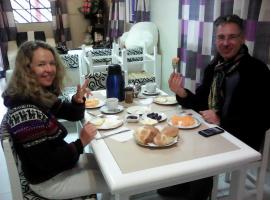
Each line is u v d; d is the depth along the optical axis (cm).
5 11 488
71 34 559
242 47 162
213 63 178
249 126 156
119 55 348
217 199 186
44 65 127
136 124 145
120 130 137
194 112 162
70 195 129
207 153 114
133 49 340
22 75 121
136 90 191
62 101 157
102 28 535
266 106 154
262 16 175
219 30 161
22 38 500
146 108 167
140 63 351
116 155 114
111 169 104
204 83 184
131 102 178
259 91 155
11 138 111
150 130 124
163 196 189
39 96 122
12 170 114
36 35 509
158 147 119
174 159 110
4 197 195
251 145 157
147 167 105
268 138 153
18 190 119
